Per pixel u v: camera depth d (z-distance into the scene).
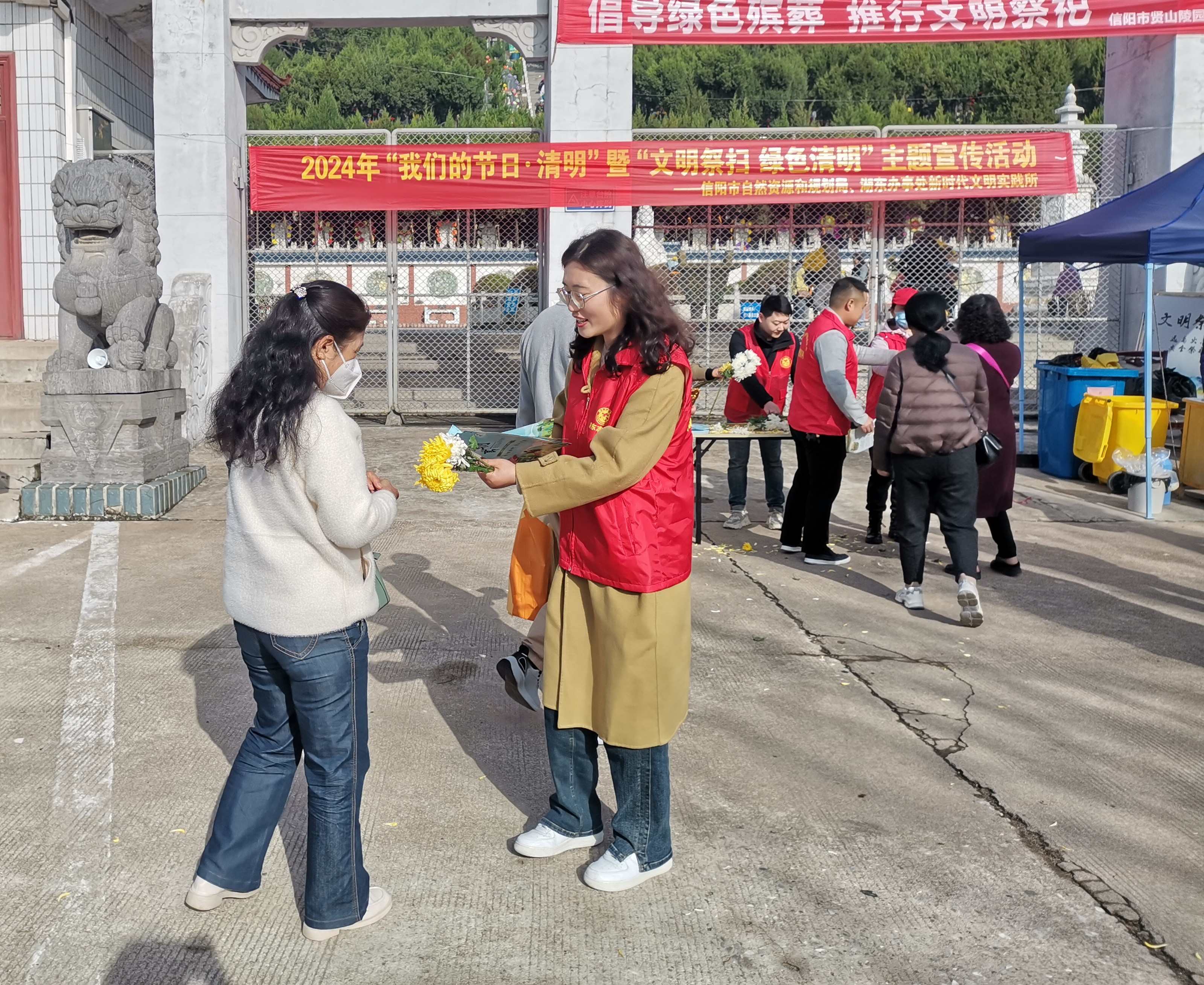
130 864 3.31
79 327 8.06
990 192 11.67
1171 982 2.82
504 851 3.45
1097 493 9.45
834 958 2.91
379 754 4.10
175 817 3.59
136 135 13.50
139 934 2.97
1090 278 12.63
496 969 2.85
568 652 3.21
